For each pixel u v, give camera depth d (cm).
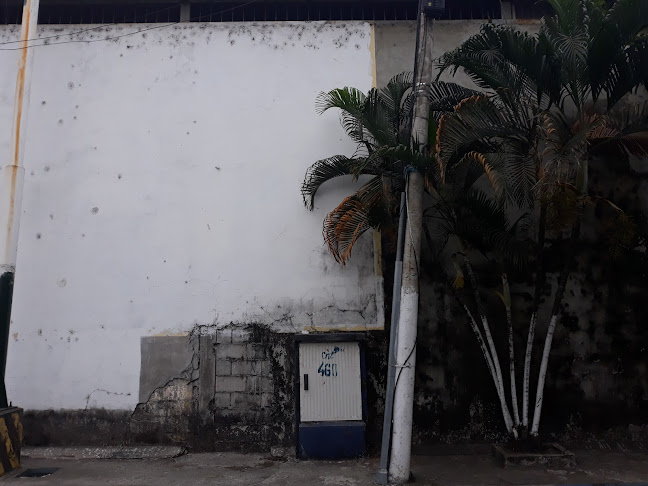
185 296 792
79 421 770
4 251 688
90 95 838
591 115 703
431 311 797
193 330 786
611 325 808
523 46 689
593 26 675
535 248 812
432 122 686
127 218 809
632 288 819
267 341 783
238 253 799
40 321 789
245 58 845
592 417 786
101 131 829
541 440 713
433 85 754
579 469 669
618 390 794
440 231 802
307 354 730
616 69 685
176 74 841
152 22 953
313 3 943
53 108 834
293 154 820
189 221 807
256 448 762
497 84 704
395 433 623
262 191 812
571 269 817
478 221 703
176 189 814
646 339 807
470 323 793
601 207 833
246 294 791
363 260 796
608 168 842
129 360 782
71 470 675
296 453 712
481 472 662
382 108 749
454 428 775
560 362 795
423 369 785
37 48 848
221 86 838
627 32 656
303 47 849
